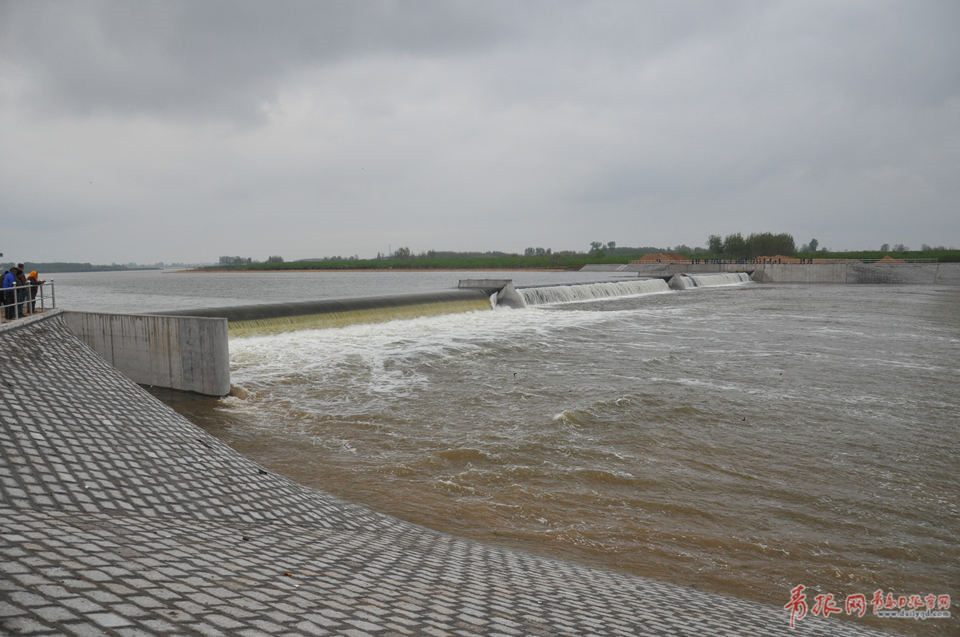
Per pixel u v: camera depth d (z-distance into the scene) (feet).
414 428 52.06
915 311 159.43
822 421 56.44
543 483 41.06
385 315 116.67
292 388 64.75
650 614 22.76
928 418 57.77
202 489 30.40
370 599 18.66
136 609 14.55
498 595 21.75
